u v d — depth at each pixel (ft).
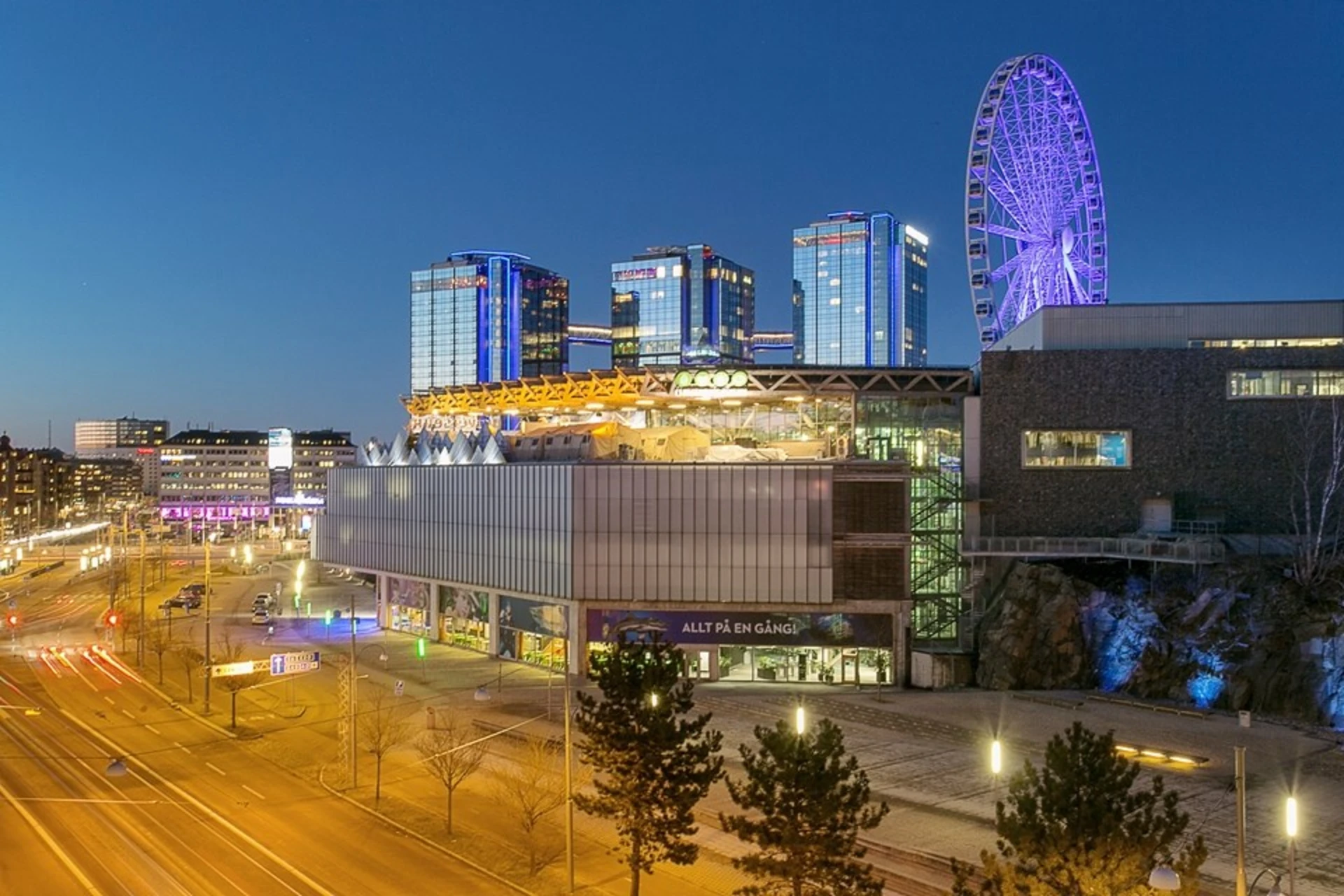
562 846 150.00
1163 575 261.03
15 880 134.92
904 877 134.41
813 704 237.04
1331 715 211.82
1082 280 336.70
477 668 285.43
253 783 183.32
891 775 179.01
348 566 388.16
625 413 371.97
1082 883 84.17
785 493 264.11
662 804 118.01
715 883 135.64
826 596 261.44
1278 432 281.33
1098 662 249.75
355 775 181.27
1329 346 282.36
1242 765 96.73
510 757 196.24
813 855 101.71
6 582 531.50
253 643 330.13
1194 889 84.38
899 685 258.37
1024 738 203.31
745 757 105.60
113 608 354.13
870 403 319.88
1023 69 336.08
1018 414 292.20
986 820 155.63
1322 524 250.98
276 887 133.69
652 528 268.62
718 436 345.92
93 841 150.92
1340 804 162.09
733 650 266.36
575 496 271.69
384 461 389.19
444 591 333.42
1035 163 337.52
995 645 256.32
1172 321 292.20
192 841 151.74
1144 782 173.06
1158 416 286.46
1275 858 139.95
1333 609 226.58
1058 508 289.74
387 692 257.34
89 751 205.16
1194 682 232.12
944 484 294.05
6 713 239.50
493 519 304.30
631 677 118.93
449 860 144.56
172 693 261.65
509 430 481.87
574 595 271.08
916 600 283.79
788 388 320.29
